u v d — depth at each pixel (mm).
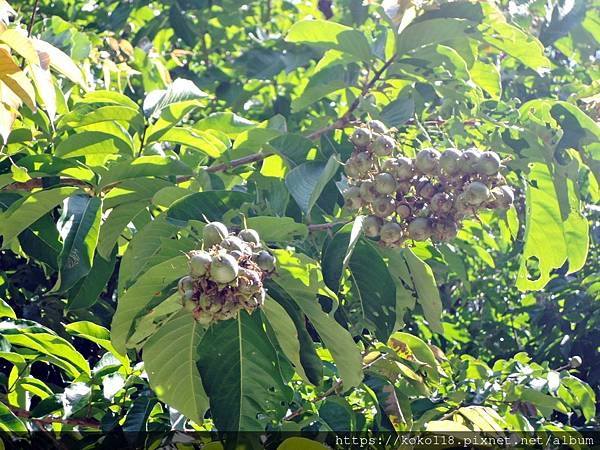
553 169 1439
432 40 1436
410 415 1413
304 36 1473
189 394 1240
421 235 1257
